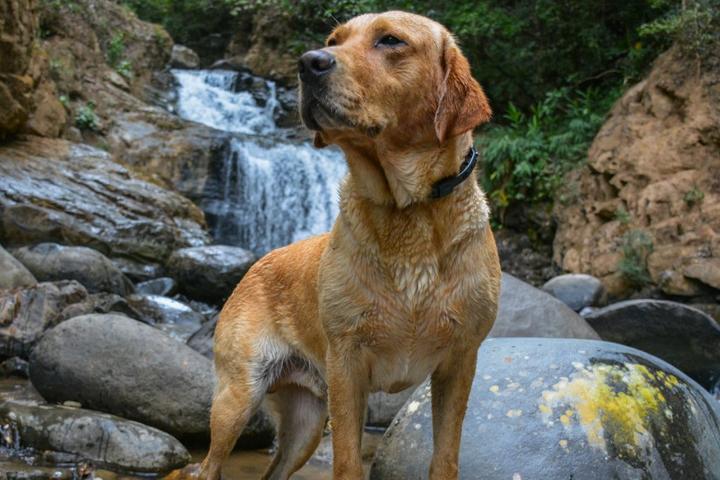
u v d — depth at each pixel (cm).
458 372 337
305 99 315
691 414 405
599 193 1212
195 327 899
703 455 394
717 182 1083
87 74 1519
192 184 1382
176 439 525
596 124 1320
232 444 424
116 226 1091
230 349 427
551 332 685
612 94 1401
